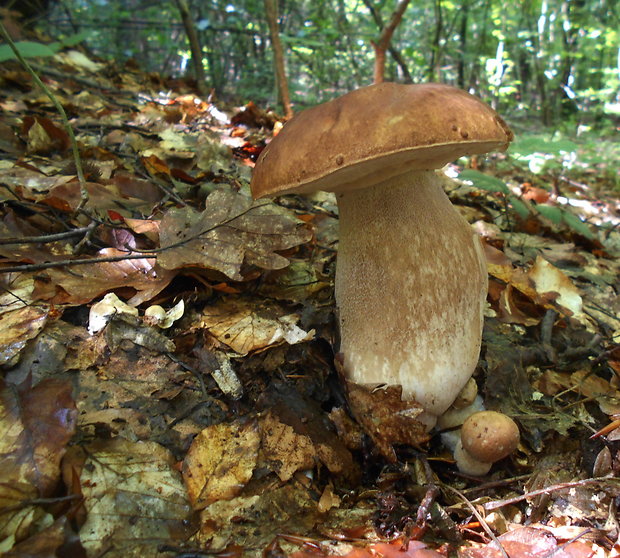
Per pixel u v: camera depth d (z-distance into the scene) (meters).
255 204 0.34
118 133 0.52
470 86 1.54
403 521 0.25
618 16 1.55
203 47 1.27
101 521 0.21
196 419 0.26
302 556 0.22
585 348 0.36
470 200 0.60
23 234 0.31
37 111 0.53
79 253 0.32
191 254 0.31
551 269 0.40
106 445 0.23
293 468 0.25
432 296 0.26
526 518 0.26
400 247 0.26
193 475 0.24
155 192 0.41
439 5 1.18
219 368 0.28
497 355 0.33
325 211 0.46
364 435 0.28
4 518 0.20
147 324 0.28
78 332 0.27
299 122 0.25
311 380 0.30
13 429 0.22
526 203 0.61
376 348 0.27
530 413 0.31
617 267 0.53
